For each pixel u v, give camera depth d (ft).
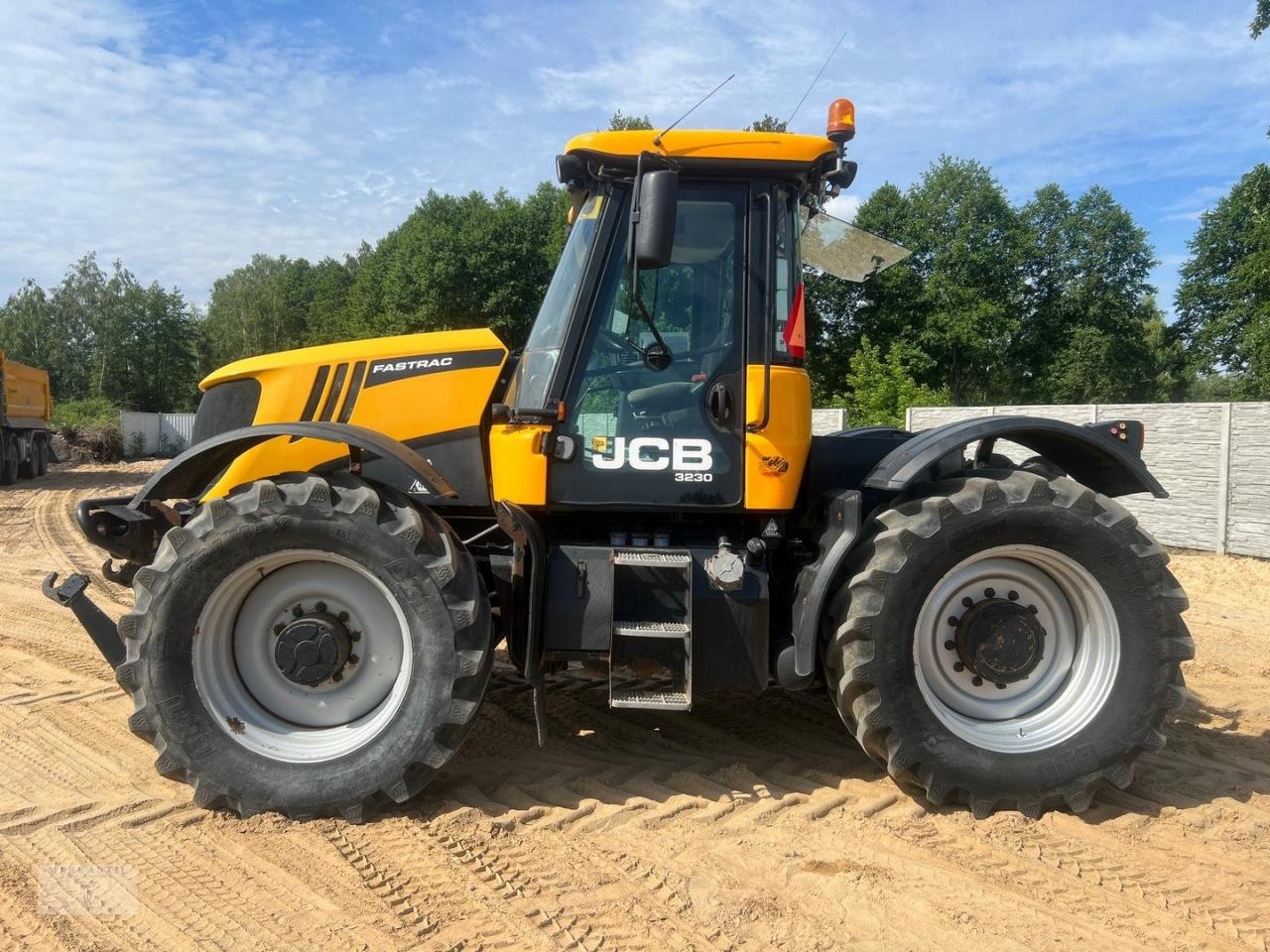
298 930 8.48
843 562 11.50
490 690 15.66
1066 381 124.88
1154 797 11.81
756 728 13.98
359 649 11.37
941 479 12.25
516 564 11.80
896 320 116.67
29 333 180.04
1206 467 32.30
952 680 11.70
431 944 8.29
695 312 12.07
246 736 10.94
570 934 8.48
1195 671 17.89
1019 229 120.16
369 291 129.80
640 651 11.25
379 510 10.89
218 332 200.64
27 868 9.55
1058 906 9.14
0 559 30.83
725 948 8.32
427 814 10.89
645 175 10.77
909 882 9.55
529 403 12.19
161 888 9.19
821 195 12.75
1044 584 11.78
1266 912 9.09
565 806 11.18
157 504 12.30
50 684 15.98
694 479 12.00
